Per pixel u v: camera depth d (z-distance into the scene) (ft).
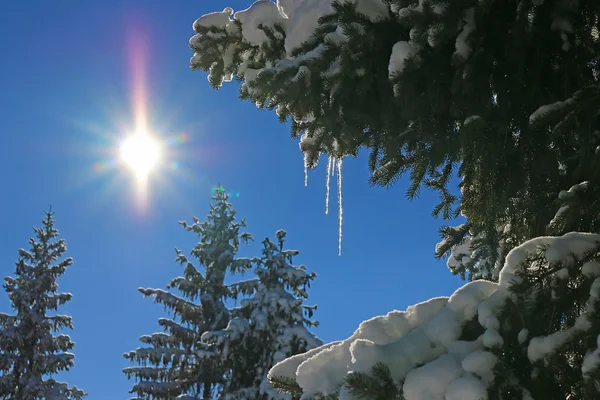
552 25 11.36
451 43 11.58
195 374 73.10
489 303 8.67
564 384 8.00
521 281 8.69
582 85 11.91
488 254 15.71
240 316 71.31
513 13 11.51
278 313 65.21
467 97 11.57
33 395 72.43
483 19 11.21
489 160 11.82
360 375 8.13
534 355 8.02
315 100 12.50
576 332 7.97
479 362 7.95
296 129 14.53
